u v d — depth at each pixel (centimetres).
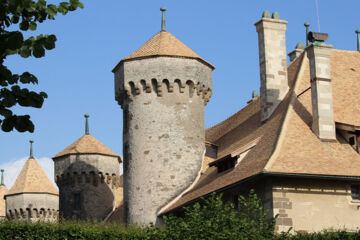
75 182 5400
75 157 5428
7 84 1257
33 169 6944
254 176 3041
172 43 4438
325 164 3153
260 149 3416
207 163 4288
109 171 5472
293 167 3075
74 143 5581
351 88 3797
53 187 6900
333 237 2714
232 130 4419
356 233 2728
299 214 3050
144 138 4266
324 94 3406
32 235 3278
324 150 3266
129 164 4297
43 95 1271
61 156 5491
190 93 4362
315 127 3381
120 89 4438
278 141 3256
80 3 1312
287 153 3184
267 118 3866
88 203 5347
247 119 4281
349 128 3366
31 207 6688
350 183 3161
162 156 4209
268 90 3906
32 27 1286
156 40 4481
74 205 5366
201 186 3884
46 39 1257
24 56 1248
